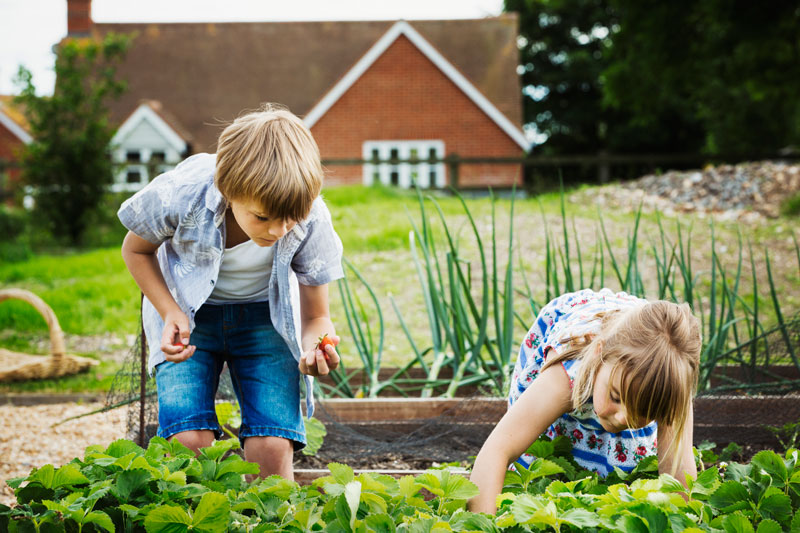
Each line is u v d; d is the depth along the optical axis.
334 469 1.61
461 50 21.50
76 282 7.94
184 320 2.03
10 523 1.51
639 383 1.66
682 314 1.75
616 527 1.44
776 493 1.64
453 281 3.40
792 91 13.21
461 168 19.45
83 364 4.86
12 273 8.89
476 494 1.62
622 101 14.53
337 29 22.58
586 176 21.25
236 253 2.08
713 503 1.66
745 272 7.07
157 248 2.15
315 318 2.21
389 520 1.45
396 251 8.18
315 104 20.78
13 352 5.29
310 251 2.10
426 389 3.48
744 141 19.30
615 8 13.17
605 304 2.06
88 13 22.22
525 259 7.48
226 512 1.50
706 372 3.13
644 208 9.85
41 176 12.10
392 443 2.79
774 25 11.88
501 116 19.59
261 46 22.16
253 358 2.15
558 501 1.56
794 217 9.41
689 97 23.97
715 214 9.73
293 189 1.79
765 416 2.70
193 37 22.28
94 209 12.28
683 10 12.57
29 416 4.01
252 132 1.84
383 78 19.81
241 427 2.11
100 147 12.25
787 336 3.09
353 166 19.75
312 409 2.30
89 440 3.58
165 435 2.01
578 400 1.80
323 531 1.48
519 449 1.81
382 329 3.59
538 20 28.88
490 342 3.60
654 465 1.94
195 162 2.10
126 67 21.53
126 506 1.53
